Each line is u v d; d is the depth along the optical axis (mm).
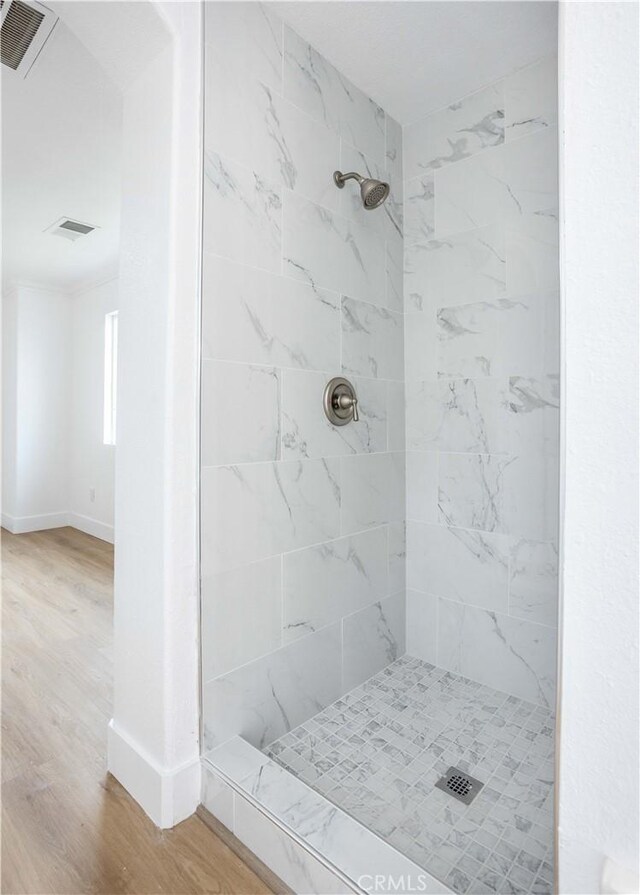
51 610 2779
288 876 1128
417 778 1358
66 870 1156
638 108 595
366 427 1818
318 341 1667
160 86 1313
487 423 1674
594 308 628
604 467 625
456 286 1768
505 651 1627
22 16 1639
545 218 1518
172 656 1295
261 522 1517
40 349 4836
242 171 1448
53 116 2184
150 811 1316
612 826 641
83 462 4812
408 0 1485
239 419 1452
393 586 1907
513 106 1609
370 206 1808
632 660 617
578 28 634
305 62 1642
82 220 3227
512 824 1163
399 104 1863
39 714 1783
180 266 1297
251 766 1343
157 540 1315
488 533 1685
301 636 1627
